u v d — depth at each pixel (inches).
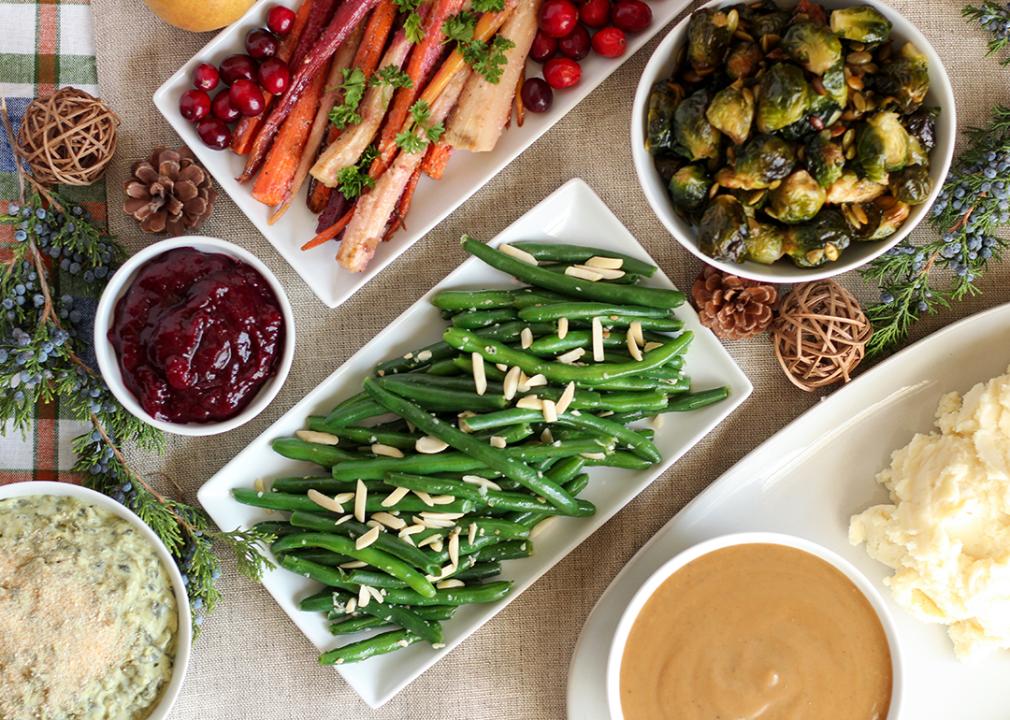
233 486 29.7
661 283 29.9
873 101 27.5
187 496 30.6
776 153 27.1
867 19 27.0
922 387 30.1
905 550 29.4
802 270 28.4
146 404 28.1
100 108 28.4
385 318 30.8
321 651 29.9
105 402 29.1
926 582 29.1
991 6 29.3
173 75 28.7
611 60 29.4
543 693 31.2
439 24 28.3
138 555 28.2
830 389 30.9
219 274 28.3
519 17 28.7
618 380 29.0
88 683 27.6
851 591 28.5
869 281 30.8
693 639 28.5
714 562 28.5
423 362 29.5
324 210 29.5
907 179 27.4
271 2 28.6
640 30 29.1
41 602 27.5
